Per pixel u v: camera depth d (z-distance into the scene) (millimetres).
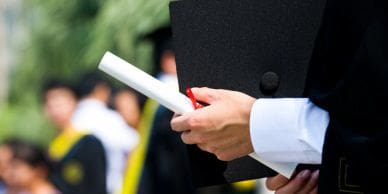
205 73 2945
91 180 7066
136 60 6297
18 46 9836
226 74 2941
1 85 12883
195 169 2990
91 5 7906
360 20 2730
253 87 2938
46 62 8461
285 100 2838
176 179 5711
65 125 7438
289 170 2891
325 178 2773
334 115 2750
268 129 2826
